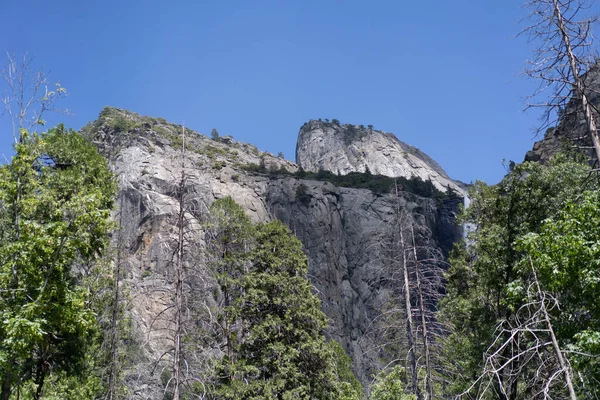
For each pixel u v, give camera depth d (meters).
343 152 162.50
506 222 22.45
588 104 12.67
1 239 15.85
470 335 23.08
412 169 153.00
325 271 82.38
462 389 20.42
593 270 12.33
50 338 20.69
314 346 26.14
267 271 28.69
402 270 19.84
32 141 16.42
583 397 12.49
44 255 15.34
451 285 25.31
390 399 18.92
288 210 91.94
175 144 98.88
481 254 22.70
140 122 111.56
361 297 80.31
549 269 13.16
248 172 101.69
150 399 17.59
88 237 17.50
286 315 26.81
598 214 13.23
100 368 23.36
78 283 23.19
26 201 15.77
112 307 23.92
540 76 13.10
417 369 19.31
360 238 89.88
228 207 31.45
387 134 172.62
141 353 21.52
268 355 25.62
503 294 21.48
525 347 17.56
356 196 97.50
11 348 14.16
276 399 24.14
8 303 14.74
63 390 21.38
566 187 21.14
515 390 18.27
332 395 25.91
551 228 13.67
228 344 26.80
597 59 12.81
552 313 13.84
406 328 19.08
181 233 17.28
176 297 16.61
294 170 121.06
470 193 24.64
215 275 25.84
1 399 14.52
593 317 13.23
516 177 22.27
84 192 22.30
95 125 106.31
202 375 17.62
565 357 11.41
